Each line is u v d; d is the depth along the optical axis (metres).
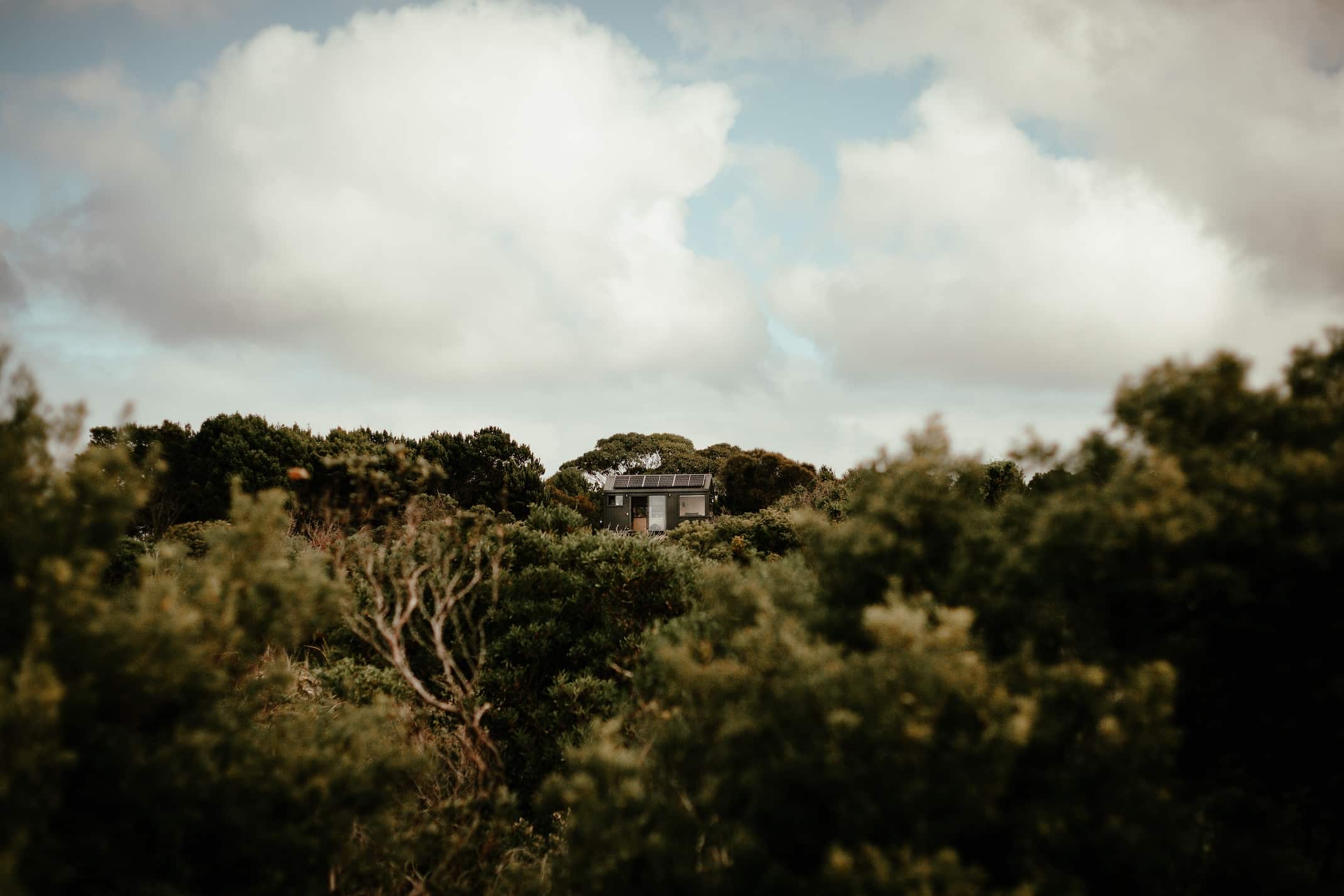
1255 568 2.02
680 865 2.02
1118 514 1.94
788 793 1.90
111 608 2.13
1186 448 2.20
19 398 2.24
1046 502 2.35
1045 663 2.22
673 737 2.37
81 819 1.98
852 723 1.73
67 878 1.81
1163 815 1.83
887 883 1.51
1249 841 2.20
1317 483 1.95
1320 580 1.98
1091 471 2.54
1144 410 2.34
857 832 1.73
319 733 2.72
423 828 3.07
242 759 2.32
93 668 1.92
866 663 1.87
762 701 2.04
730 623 2.74
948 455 2.45
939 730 1.77
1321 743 2.20
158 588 2.16
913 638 1.81
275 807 2.38
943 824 1.67
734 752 2.01
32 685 1.65
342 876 2.67
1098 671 1.94
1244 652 2.19
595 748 2.37
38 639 1.76
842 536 2.37
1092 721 1.95
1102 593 2.11
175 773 2.02
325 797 2.41
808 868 1.88
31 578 1.98
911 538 2.31
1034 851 1.71
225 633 2.34
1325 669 2.09
